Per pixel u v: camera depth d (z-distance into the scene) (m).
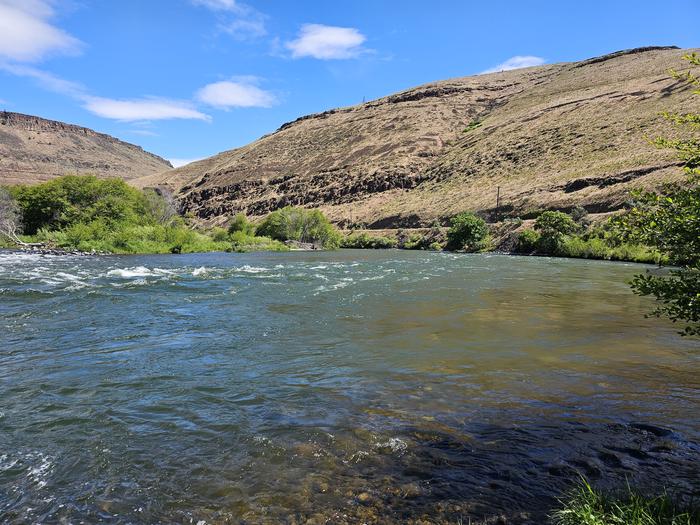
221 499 3.78
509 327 10.41
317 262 32.47
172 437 4.91
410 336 9.55
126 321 10.85
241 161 153.38
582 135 80.19
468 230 58.81
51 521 3.49
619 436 4.86
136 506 3.70
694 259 4.93
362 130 142.12
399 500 3.73
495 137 101.44
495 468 4.21
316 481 4.05
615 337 9.49
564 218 46.38
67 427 5.13
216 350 8.42
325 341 9.12
